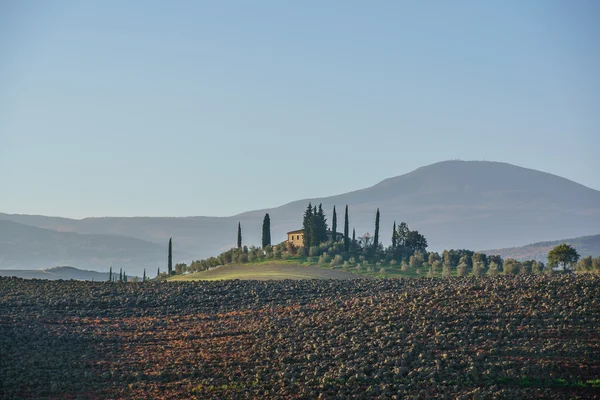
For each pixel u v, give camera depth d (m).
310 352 148.50
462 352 139.75
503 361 134.25
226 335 165.75
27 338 164.25
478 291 178.25
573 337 142.50
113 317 186.25
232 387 132.75
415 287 199.88
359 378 132.12
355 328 159.50
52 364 146.50
